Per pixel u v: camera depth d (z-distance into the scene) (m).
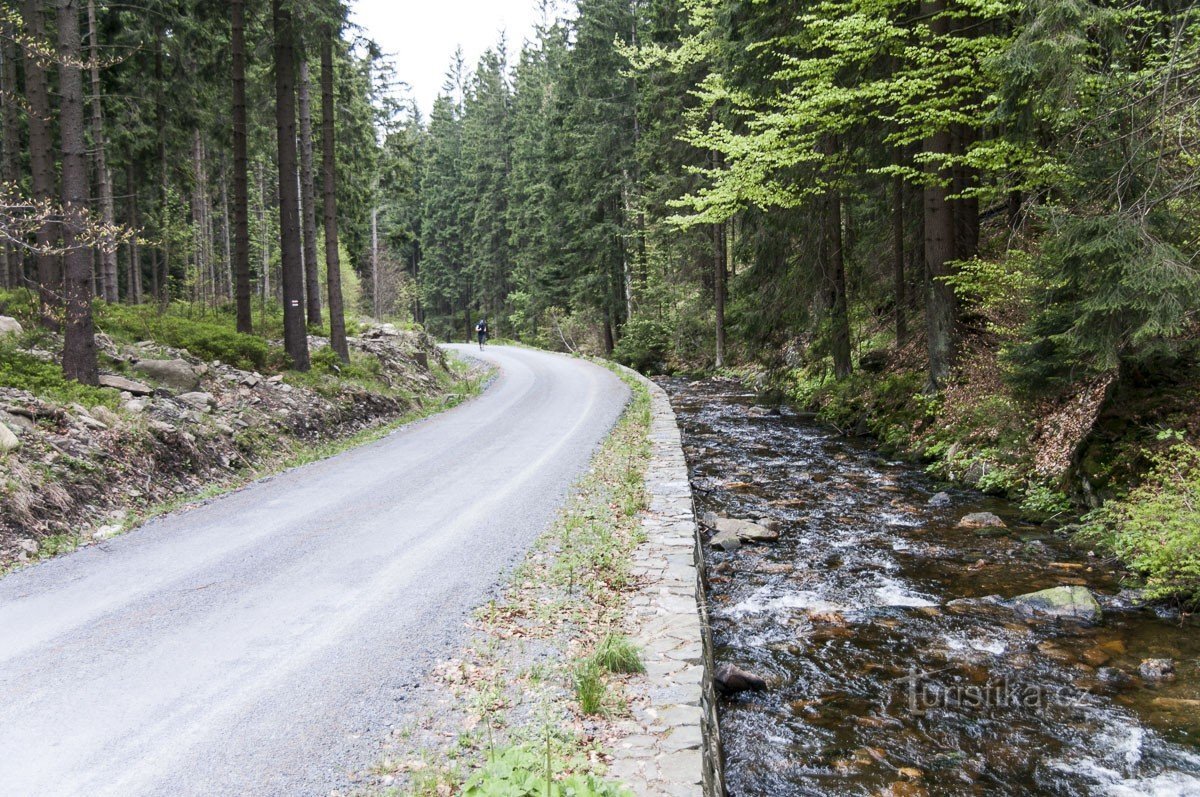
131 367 13.03
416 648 5.16
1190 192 8.16
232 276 34.09
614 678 4.61
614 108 36.78
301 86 22.73
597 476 11.03
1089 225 7.89
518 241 55.31
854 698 5.62
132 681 4.72
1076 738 5.01
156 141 23.33
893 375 16.72
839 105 14.07
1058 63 8.25
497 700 4.37
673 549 7.37
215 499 10.06
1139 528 7.77
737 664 6.19
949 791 4.52
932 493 11.58
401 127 30.05
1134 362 9.63
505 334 62.28
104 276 21.23
